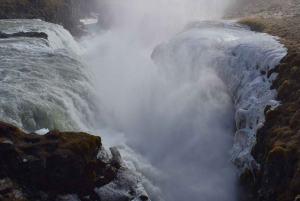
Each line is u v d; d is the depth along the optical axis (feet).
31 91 67.51
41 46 106.63
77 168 44.21
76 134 49.78
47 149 44.65
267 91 62.69
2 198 38.19
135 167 65.51
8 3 173.88
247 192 55.36
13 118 57.47
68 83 79.87
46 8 190.90
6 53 92.43
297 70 59.82
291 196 42.39
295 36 82.69
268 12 139.64
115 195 45.03
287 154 45.65
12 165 41.93
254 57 73.56
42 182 42.55
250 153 56.75
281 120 53.62
